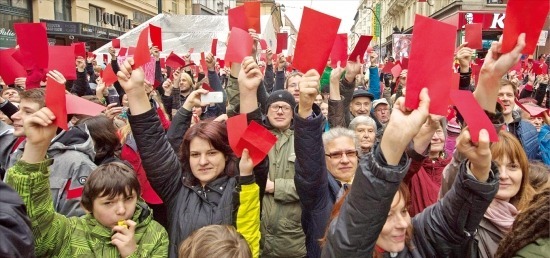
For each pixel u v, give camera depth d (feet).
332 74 12.64
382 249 6.40
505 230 7.25
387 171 4.62
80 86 19.43
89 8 80.69
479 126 4.92
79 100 6.28
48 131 6.23
